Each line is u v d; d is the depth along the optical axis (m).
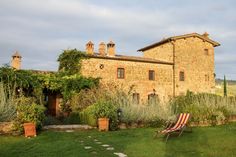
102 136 11.84
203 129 13.61
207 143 10.10
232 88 42.72
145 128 14.58
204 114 15.84
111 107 14.54
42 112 12.72
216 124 15.95
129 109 15.38
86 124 15.88
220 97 19.44
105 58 28.27
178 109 17.08
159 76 31.44
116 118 14.33
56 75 25.33
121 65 29.17
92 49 29.20
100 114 14.09
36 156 8.17
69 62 27.66
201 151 8.82
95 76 27.67
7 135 11.81
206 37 35.00
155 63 31.33
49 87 24.30
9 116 12.60
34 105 12.47
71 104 23.38
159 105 16.53
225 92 37.19
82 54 27.28
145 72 30.55
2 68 21.45
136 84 29.80
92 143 10.17
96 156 8.15
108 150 8.97
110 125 14.08
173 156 8.18
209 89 34.78
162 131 11.06
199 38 34.69
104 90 20.94
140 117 15.30
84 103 20.39
